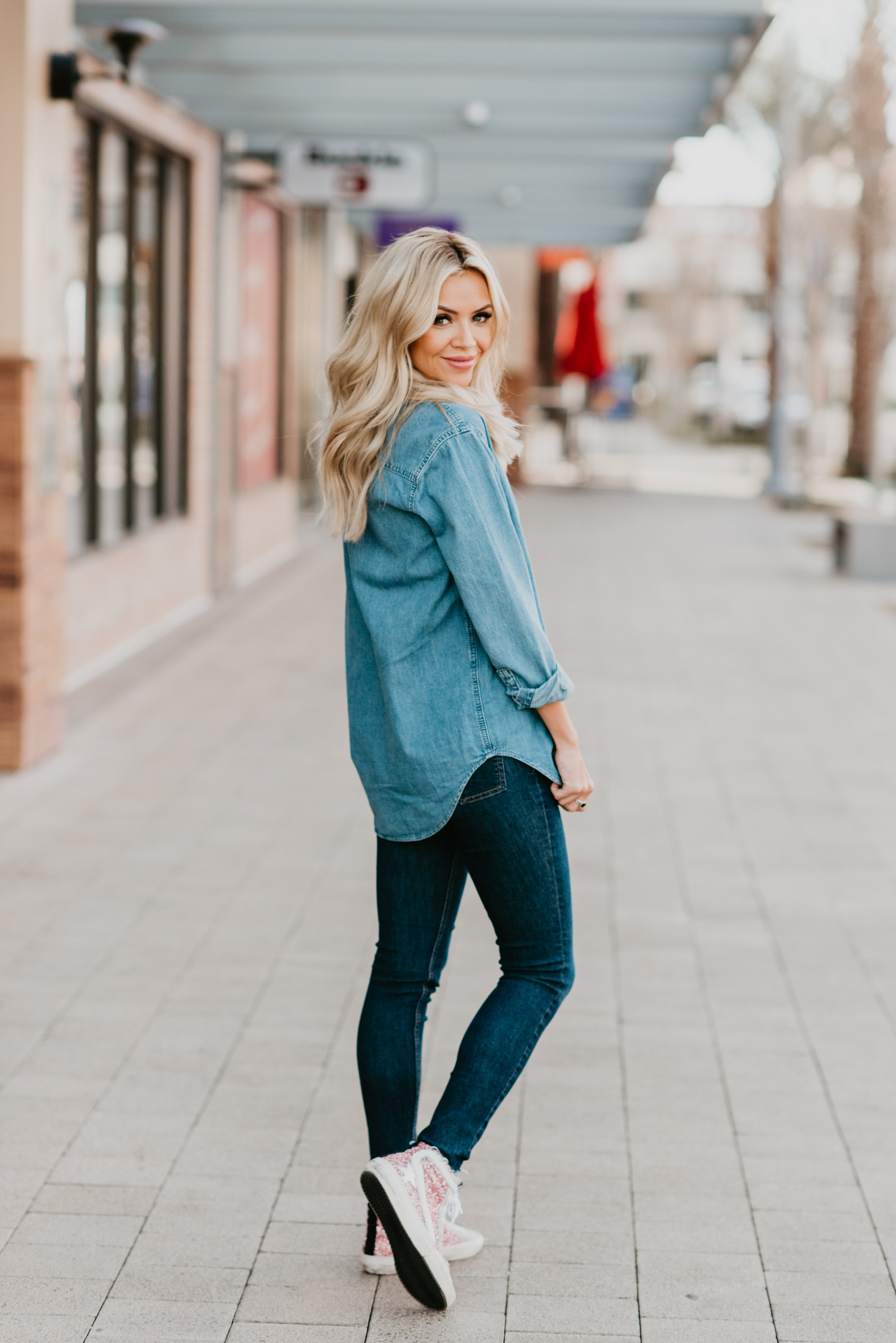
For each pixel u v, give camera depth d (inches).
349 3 349.7
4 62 255.9
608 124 498.9
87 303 372.2
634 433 2214.6
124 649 408.5
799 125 1024.2
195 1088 154.1
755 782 293.4
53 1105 149.6
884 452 1348.4
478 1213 131.2
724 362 2447.1
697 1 339.3
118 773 285.0
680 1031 171.9
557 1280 120.7
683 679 395.5
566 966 117.3
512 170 643.5
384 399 111.2
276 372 631.8
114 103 378.6
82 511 376.2
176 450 468.4
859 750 321.4
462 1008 177.6
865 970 193.6
